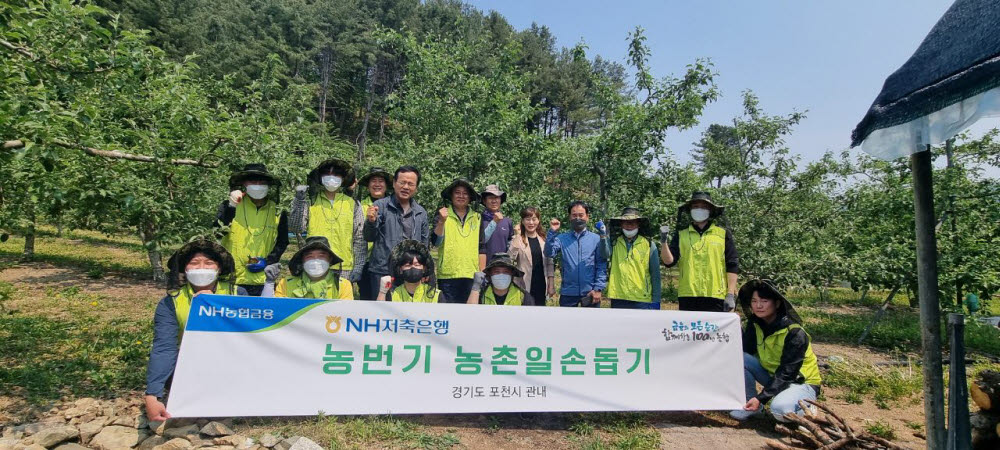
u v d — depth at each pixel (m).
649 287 5.36
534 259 5.75
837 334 9.13
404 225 5.21
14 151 3.89
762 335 4.77
